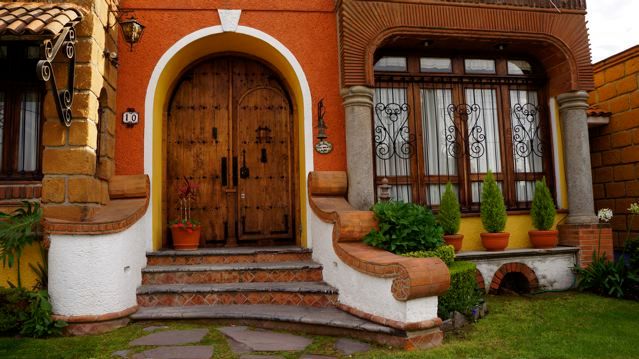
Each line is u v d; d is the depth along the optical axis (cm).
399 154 705
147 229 614
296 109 723
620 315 536
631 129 815
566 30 712
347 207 611
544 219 688
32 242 498
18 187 531
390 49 716
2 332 465
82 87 528
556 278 681
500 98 744
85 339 449
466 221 697
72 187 517
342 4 645
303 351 413
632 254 661
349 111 643
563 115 731
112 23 606
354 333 455
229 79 724
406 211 547
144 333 468
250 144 718
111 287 491
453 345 426
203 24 659
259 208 712
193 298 549
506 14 690
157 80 639
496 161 735
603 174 873
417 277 414
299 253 630
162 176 686
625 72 830
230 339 448
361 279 488
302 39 675
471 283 543
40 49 516
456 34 672
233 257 620
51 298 478
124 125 627
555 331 475
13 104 565
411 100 718
